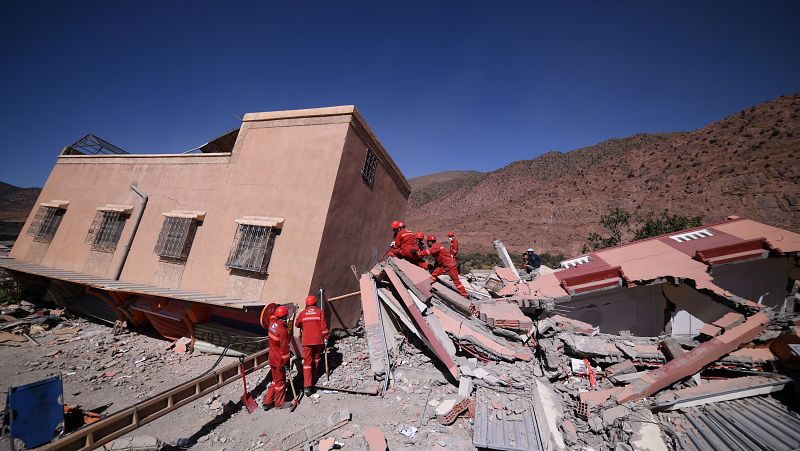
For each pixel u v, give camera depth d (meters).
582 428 4.68
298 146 9.38
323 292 8.55
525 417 4.88
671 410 4.84
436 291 7.82
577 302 7.82
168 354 8.55
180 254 9.55
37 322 10.53
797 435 3.99
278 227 8.76
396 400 5.93
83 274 11.12
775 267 7.10
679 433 4.46
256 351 7.99
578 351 6.00
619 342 6.12
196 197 10.30
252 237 8.88
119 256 10.81
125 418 4.38
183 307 8.68
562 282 7.89
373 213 11.09
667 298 7.40
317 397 6.19
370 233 10.98
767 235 7.03
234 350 8.16
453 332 6.84
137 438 4.64
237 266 8.74
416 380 6.48
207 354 8.42
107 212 11.50
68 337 9.69
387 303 8.09
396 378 6.60
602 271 7.53
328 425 5.23
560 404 5.19
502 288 9.12
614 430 4.51
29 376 7.22
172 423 5.49
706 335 5.69
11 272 12.91
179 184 10.77
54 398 4.32
